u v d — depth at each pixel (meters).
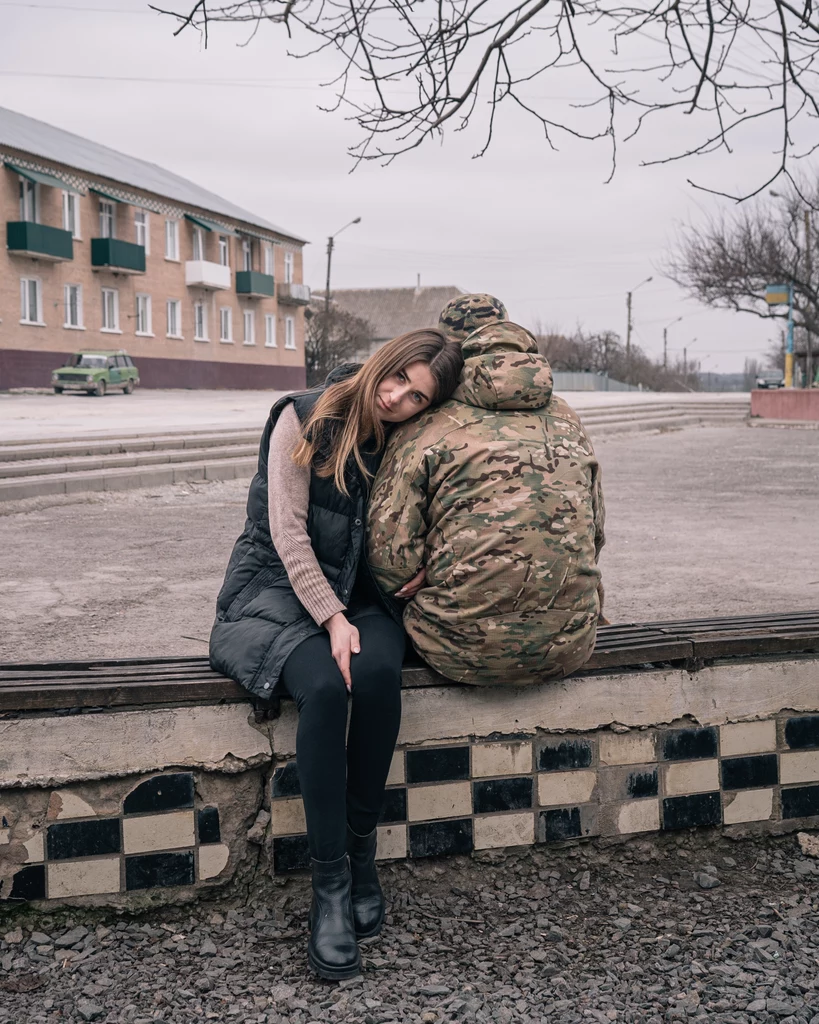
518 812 3.01
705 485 12.61
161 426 16.23
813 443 19.94
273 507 2.64
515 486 2.60
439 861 2.97
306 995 2.41
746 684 3.18
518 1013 2.35
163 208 39.94
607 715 3.05
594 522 2.83
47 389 33.72
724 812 3.18
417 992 2.42
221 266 42.62
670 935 2.70
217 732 2.76
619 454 17.52
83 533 8.51
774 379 47.94
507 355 2.67
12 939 2.65
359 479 2.70
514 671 2.73
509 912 2.83
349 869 2.68
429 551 2.69
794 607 5.56
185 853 2.77
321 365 53.62
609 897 2.92
